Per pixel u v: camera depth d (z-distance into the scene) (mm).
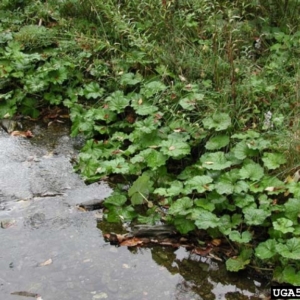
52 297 2891
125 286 2986
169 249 3270
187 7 5160
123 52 4859
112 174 3930
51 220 3490
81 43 5047
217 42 4711
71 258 3170
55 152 4246
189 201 3326
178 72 4555
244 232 3145
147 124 3992
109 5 5055
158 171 3750
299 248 2908
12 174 3947
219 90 4211
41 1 5969
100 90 4660
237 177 3410
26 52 5273
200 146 3949
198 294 2965
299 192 3234
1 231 3375
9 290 2930
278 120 3846
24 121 4664
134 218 3508
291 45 4883
